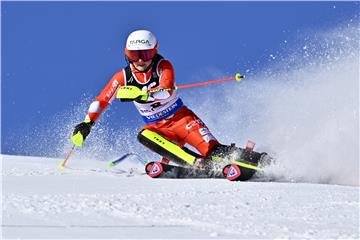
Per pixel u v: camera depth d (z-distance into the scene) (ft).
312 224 42.50
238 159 73.92
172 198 51.80
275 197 53.57
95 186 61.62
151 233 38.04
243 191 57.62
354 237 38.42
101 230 38.47
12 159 94.02
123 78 82.48
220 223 41.68
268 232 39.27
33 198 48.93
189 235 37.78
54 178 68.59
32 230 37.86
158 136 82.43
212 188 61.36
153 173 74.84
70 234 37.06
